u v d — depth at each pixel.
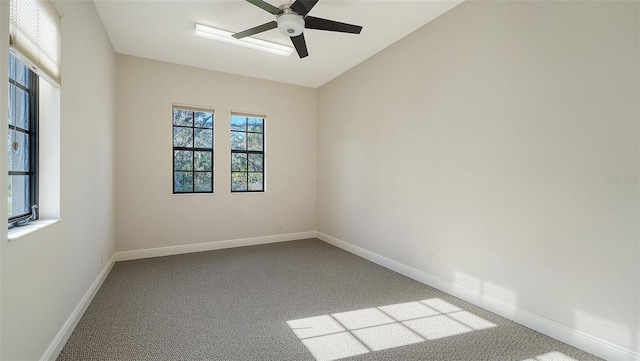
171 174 4.46
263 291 3.10
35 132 1.91
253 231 5.13
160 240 4.41
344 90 4.82
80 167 2.41
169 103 4.43
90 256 2.75
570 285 2.12
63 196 2.04
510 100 2.48
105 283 3.26
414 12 3.07
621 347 1.88
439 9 3.01
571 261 2.12
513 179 2.47
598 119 1.98
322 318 2.53
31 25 1.55
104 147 3.31
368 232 4.29
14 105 1.68
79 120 2.38
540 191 2.29
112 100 3.82
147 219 4.32
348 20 3.21
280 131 5.35
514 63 2.45
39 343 1.68
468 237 2.85
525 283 2.39
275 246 5.02
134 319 2.46
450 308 2.72
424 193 3.34
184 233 4.57
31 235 1.58
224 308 2.70
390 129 3.85
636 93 1.82
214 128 4.78
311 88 5.63
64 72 2.05
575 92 2.09
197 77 4.63
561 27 2.16
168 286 3.21
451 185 3.02
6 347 1.34
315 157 5.69
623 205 1.88
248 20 3.22
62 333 2.02
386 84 3.91
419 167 3.40
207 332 2.28
